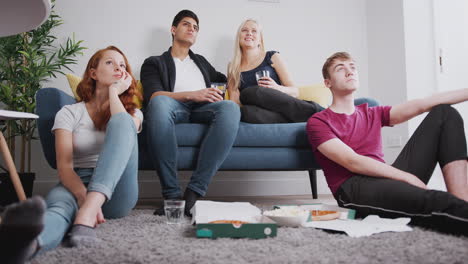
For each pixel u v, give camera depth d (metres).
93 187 1.14
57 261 0.90
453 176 1.47
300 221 1.30
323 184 3.20
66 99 1.97
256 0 3.22
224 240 1.11
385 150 3.18
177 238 1.15
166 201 1.41
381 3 3.25
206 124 2.10
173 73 2.50
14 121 2.58
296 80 3.25
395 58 3.10
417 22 3.06
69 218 1.12
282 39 3.24
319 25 3.32
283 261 0.88
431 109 1.63
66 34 2.92
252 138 2.13
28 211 0.72
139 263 0.88
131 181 1.47
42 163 2.84
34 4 0.95
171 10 3.08
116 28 3.00
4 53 2.59
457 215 1.10
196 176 1.83
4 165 2.74
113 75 1.53
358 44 3.39
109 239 1.14
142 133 2.08
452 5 3.14
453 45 3.12
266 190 3.07
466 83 3.12
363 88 3.38
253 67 2.75
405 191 1.28
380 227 1.22
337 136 1.65
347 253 0.95
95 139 1.52
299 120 2.24
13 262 0.75
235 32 3.17
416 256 0.91
